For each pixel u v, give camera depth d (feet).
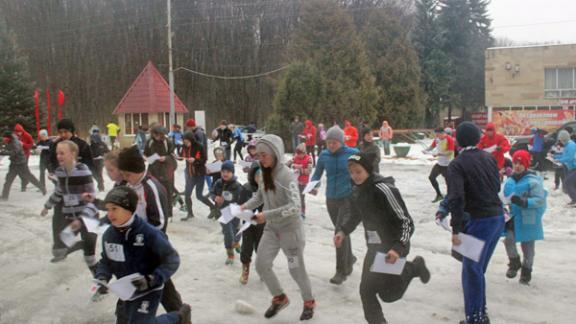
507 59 122.42
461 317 17.92
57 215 21.07
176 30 192.13
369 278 14.98
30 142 55.26
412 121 136.77
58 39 187.32
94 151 46.50
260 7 193.77
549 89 120.26
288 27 192.95
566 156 38.09
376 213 14.79
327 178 22.13
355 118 113.60
